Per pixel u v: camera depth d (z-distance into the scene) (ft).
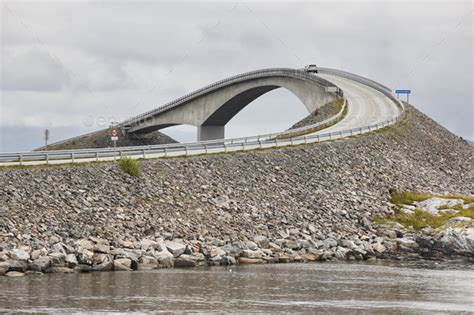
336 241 273.33
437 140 462.60
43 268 202.49
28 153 273.13
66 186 253.65
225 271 219.41
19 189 241.55
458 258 274.36
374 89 594.65
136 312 160.97
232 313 163.22
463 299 187.62
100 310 161.48
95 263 212.23
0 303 165.17
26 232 218.79
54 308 161.89
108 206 249.96
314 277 215.92
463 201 330.13
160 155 312.91
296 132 422.00
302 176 332.60
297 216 293.02
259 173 320.70
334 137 399.44
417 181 374.22
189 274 211.00
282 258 246.88
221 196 287.48
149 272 212.02
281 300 178.91
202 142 335.06
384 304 178.81
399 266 250.57
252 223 273.54
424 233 297.12
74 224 231.71
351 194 330.13
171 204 267.39
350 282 209.36
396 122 458.50
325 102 562.66
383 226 305.94
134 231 238.89
